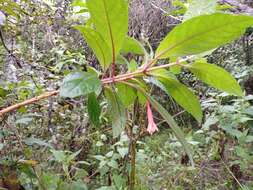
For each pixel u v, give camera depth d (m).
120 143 1.98
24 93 1.75
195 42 0.64
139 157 2.16
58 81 2.29
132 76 0.71
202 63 0.72
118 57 0.83
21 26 2.81
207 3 0.71
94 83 0.63
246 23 0.60
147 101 0.75
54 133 2.16
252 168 2.47
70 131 2.33
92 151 2.40
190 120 3.81
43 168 1.74
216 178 2.51
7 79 2.14
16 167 1.42
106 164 2.06
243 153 2.16
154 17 3.70
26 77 2.29
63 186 1.50
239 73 2.92
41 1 2.98
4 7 1.51
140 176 2.26
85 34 0.66
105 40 0.66
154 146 3.08
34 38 2.99
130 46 0.83
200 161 2.55
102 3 0.61
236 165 2.47
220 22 0.60
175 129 0.69
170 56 0.68
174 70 0.84
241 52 3.80
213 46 0.64
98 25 0.64
